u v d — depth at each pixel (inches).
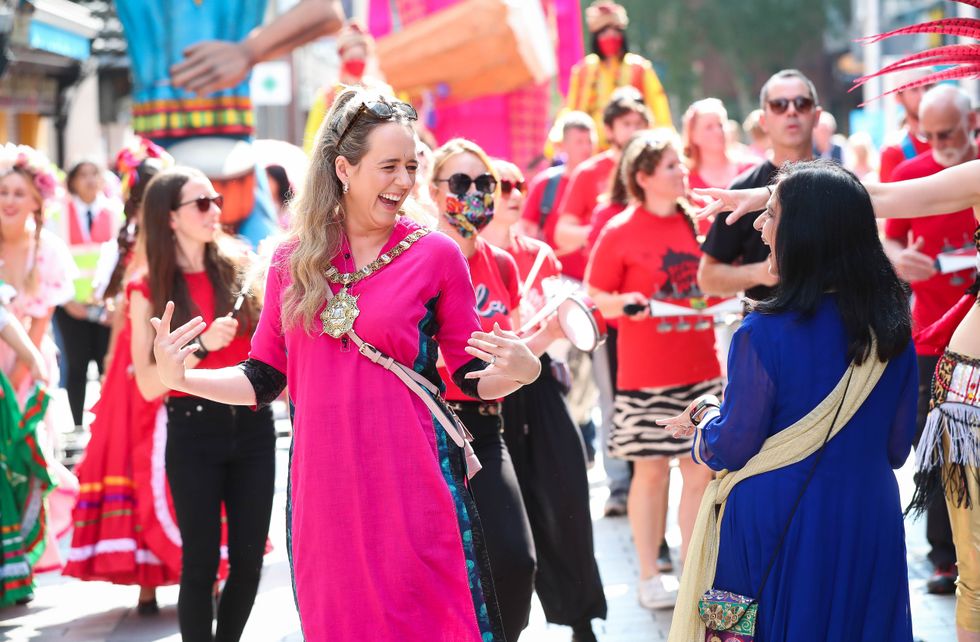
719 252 295.0
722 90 3189.0
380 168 187.0
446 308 194.1
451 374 197.5
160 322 191.6
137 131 465.4
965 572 235.5
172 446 265.4
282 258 196.5
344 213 192.7
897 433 195.0
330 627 187.0
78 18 670.5
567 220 421.7
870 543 188.5
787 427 189.3
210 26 461.7
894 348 187.6
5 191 352.2
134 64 464.1
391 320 186.7
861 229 189.9
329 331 187.8
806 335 188.7
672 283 319.0
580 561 271.4
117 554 319.6
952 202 217.3
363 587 185.9
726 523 193.6
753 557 189.9
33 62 742.5
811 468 188.1
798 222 189.6
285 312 190.9
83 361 548.7
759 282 288.5
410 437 186.4
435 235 193.5
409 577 184.1
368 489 185.9
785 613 187.8
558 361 276.4
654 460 319.3
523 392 270.4
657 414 317.7
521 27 652.1
